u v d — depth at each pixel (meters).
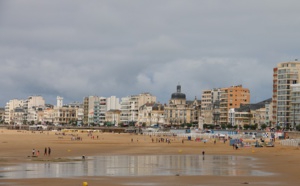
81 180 60.03
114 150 127.56
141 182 58.56
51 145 148.50
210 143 173.00
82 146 145.62
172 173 69.19
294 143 148.00
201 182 58.94
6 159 93.38
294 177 64.38
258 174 68.12
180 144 164.38
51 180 59.84
